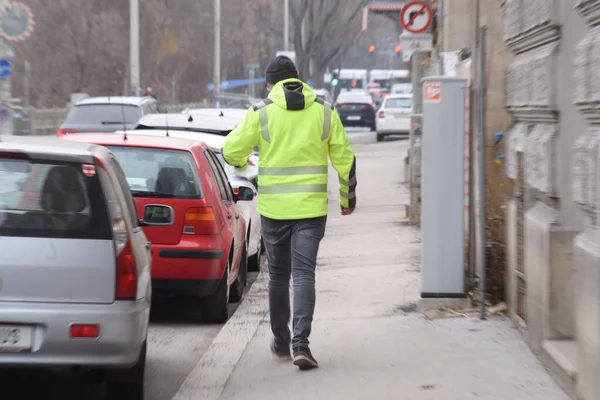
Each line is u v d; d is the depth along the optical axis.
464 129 23.33
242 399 17.52
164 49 165.38
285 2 185.25
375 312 24.56
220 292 24.95
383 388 17.67
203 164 24.86
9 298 15.34
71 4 144.62
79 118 60.78
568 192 17.12
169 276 23.84
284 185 18.80
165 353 22.16
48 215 15.62
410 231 41.00
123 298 15.69
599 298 13.88
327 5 165.75
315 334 22.41
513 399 16.53
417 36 43.03
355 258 34.34
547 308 17.66
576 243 15.18
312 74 170.12
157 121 37.44
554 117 17.77
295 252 18.95
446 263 23.67
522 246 20.95
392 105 110.44
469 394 16.94
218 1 150.88
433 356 19.69
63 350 15.40
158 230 23.83
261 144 18.86
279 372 19.25
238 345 22.11
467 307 23.64
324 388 17.88
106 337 15.48
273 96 18.83
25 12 68.81
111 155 17.53
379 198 54.28
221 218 24.75
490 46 24.41
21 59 140.12
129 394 17.06
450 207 23.53
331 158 19.17
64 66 144.50
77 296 15.52
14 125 105.06
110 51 149.38
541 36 18.52
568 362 16.50
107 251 15.66
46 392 19.17
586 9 14.91
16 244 15.43
